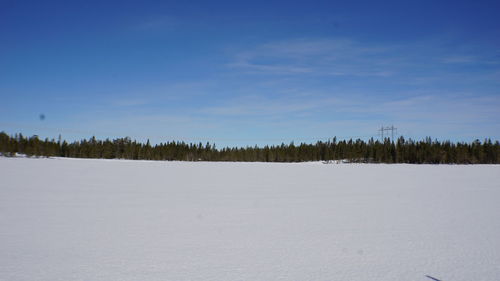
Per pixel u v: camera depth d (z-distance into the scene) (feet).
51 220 33.17
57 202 45.27
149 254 21.98
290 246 24.32
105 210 39.65
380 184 79.56
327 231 29.37
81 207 41.52
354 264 20.31
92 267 19.31
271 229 30.07
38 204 43.34
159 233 28.17
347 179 95.35
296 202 48.26
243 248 23.68
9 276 17.75
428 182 85.92
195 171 123.65
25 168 114.21
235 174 111.75
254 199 51.16
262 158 396.98
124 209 40.60
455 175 113.39
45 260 20.54
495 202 48.91
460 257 21.76
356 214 38.27
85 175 93.71
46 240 25.39
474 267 19.81
